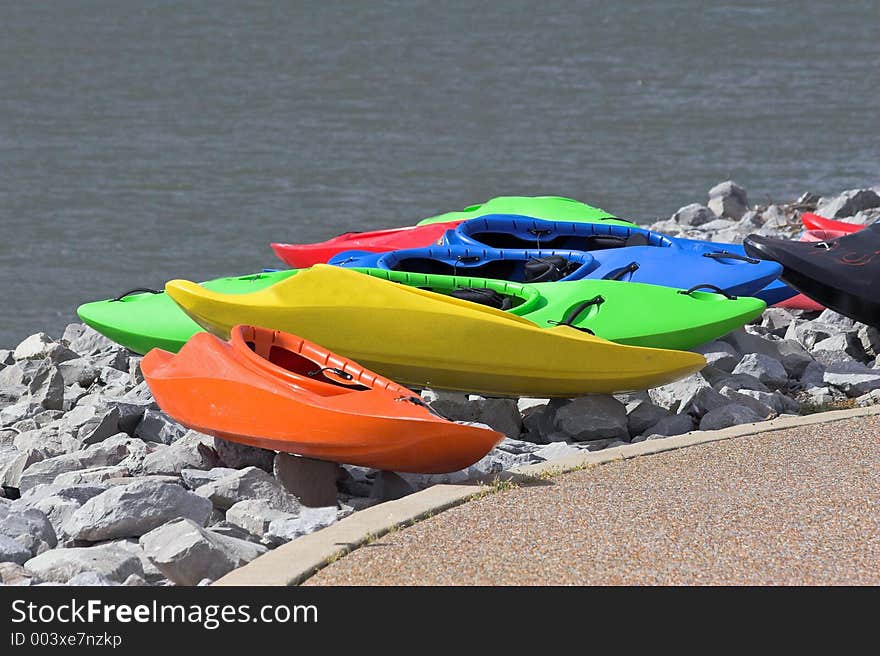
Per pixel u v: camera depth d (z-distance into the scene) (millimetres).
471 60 100750
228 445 13789
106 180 50250
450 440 12305
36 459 14664
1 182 49625
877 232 19172
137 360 19656
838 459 12664
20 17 146375
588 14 146250
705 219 33500
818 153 53844
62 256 37719
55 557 10922
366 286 15648
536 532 10844
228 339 16453
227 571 10656
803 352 18906
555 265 19219
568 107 71375
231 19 145875
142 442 14945
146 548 11094
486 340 15250
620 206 43688
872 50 104875
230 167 52969
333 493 13008
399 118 68062
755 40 115250
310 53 108062
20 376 19812
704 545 10516
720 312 17141
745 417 15281
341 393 13078
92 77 89812
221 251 38438
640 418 15555
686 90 79000
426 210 44344
